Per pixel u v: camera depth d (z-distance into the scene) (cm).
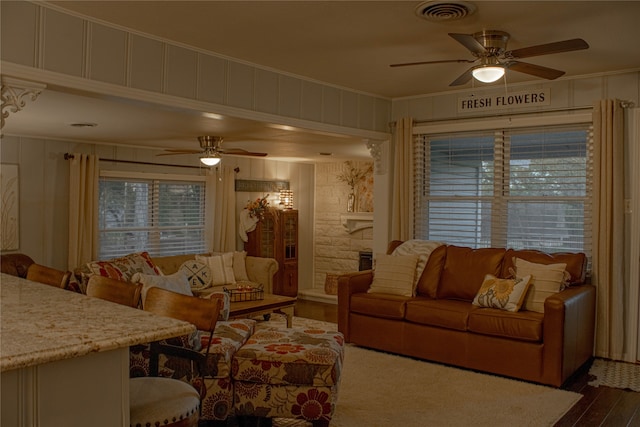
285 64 460
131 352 301
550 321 407
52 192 691
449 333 456
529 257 482
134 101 378
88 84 345
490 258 497
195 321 225
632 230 486
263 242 890
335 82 529
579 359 444
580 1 322
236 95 441
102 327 171
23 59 314
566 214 523
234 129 596
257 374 301
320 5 329
